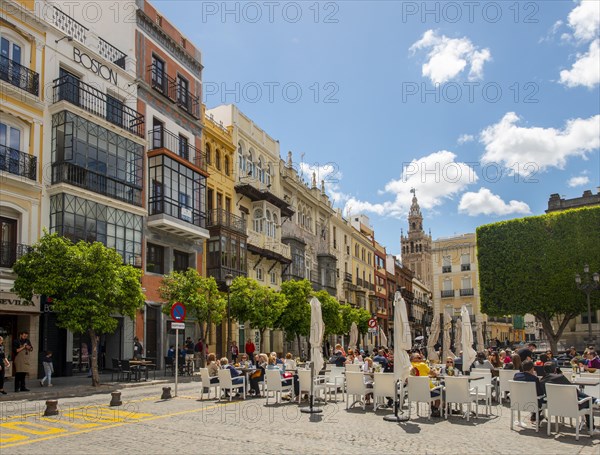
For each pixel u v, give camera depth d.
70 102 24.14
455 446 9.34
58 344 23.41
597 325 51.94
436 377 13.57
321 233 55.06
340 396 16.77
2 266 21.22
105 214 25.53
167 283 27.27
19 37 23.14
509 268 41.69
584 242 39.25
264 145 44.19
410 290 95.38
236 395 16.73
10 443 9.33
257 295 30.81
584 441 9.88
